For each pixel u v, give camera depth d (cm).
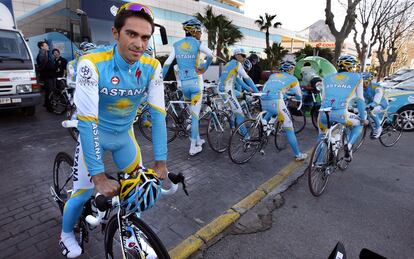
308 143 559
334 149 352
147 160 423
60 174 256
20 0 1539
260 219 289
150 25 140
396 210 313
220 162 429
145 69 162
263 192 337
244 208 300
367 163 460
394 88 743
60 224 257
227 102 497
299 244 251
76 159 180
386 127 544
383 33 1841
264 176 387
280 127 495
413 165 455
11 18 667
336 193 352
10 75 588
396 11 1499
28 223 257
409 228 279
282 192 349
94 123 142
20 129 568
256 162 439
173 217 279
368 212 307
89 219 172
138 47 139
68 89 548
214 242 252
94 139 141
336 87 367
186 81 428
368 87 516
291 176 393
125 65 150
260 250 243
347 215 300
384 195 348
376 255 140
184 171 391
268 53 2050
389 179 397
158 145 167
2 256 215
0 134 529
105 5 721
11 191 315
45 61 697
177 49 423
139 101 175
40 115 703
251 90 510
